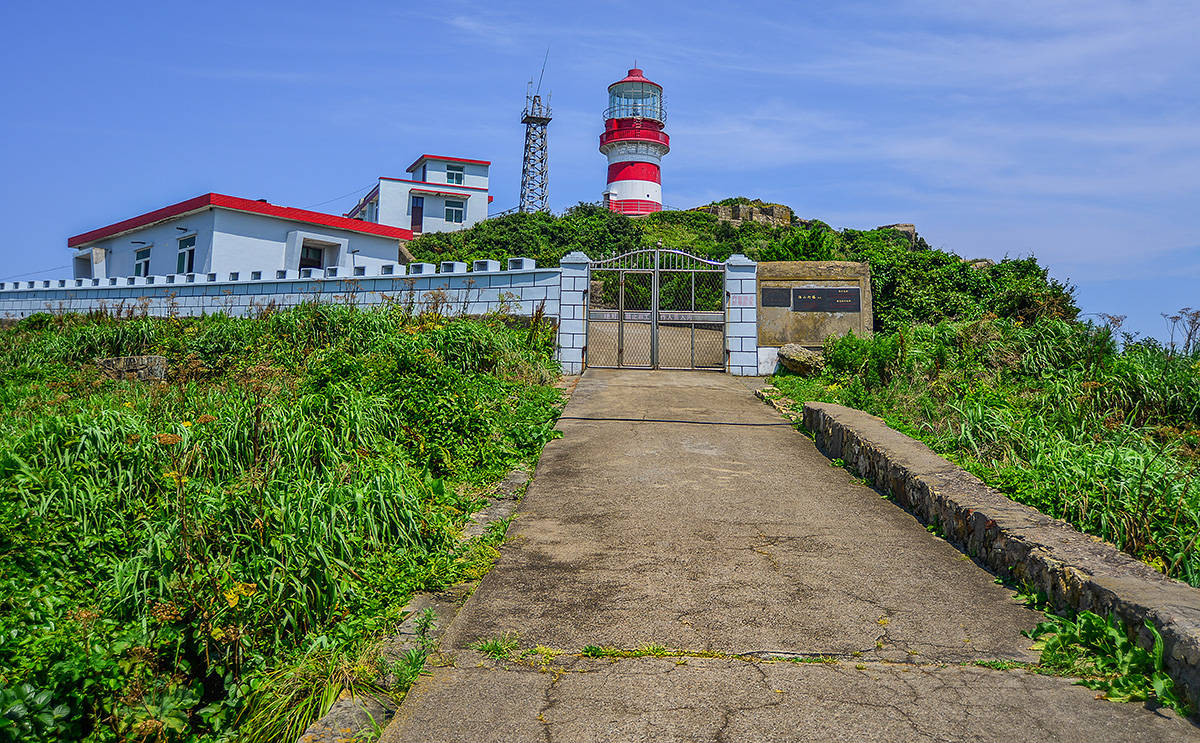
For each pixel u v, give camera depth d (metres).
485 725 3.74
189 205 26.14
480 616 4.99
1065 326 12.56
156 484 6.68
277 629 4.84
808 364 14.53
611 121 57.06
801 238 19.42
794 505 7.36
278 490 6.00
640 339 16.33
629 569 5.76
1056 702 3.92
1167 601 4.29
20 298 26.30
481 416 8.95
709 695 4.00
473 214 51.72
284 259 27.14
